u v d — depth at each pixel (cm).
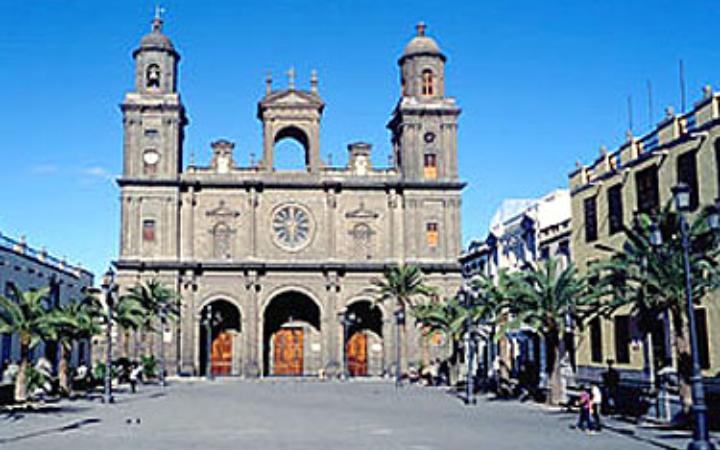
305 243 7894
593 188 4378
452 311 6012
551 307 3897
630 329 3903
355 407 4072
